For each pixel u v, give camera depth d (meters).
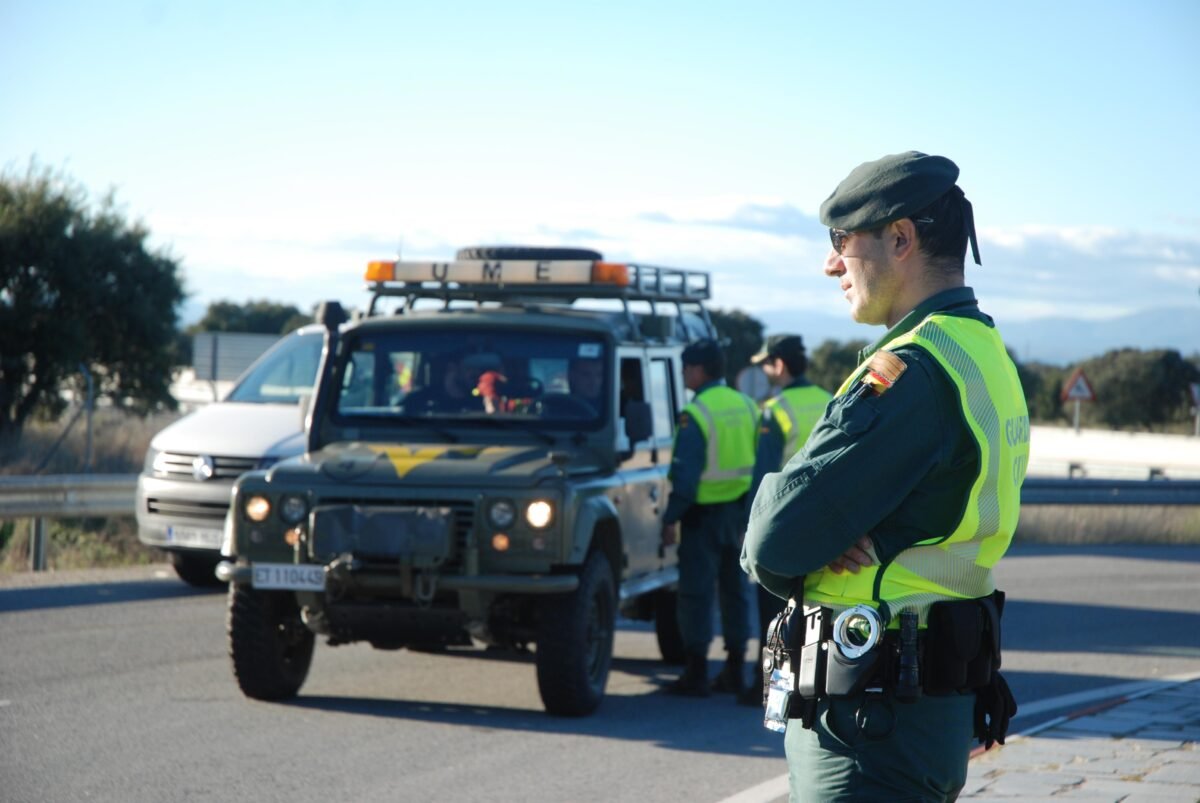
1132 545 20.16
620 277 9.19
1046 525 20.75
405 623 7.84
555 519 7.72
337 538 7.65
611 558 8.69
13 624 10.70
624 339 9.31
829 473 2.78
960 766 2.90
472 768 6.95
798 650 2.93
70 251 23.38
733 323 48.16
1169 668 10.20
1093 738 7.29
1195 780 6.34
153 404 24.92
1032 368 64.81
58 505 13.62
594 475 8.48
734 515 9.03
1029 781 6.33
